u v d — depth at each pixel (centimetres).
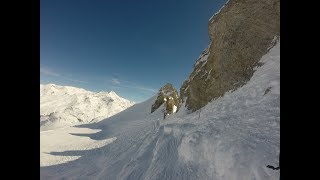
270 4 2295
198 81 2942
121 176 1841
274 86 1636
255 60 2164
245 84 2083
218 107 2056
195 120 2027
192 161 1339
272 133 1074
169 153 1630
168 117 3519
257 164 900
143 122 4984
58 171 2627
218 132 1341
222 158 1106
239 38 2423
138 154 2045
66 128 6294
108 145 3719
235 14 2592
